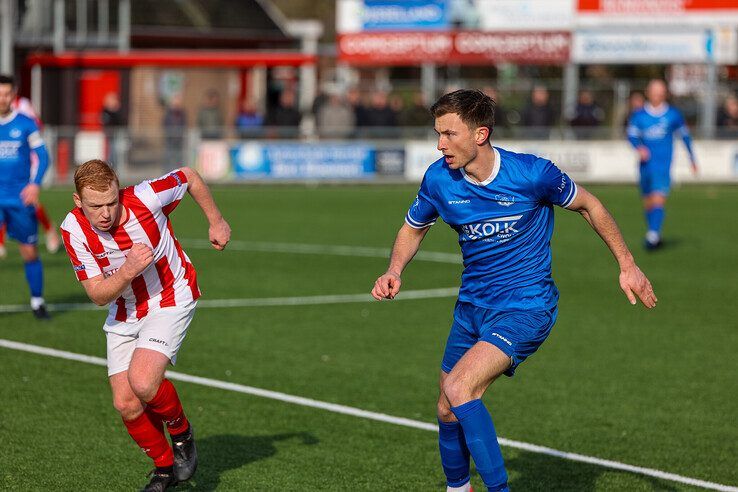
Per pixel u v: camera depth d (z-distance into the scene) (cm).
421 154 8194
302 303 3650
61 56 8906
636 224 6028
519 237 1606
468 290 1650
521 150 8225
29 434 2105
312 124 8388
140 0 10944
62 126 9669
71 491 1803
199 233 5600
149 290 1706
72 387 2464
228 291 3869
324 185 8150
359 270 4400
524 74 11188
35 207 3219
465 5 9431
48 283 3991
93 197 1564
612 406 2417
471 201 1603
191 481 1866
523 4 9338
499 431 2211
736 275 4350
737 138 8450
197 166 7962
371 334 3159
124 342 1734
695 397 2505
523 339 1556
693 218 6366
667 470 1977
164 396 1683
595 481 1909
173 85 10519
